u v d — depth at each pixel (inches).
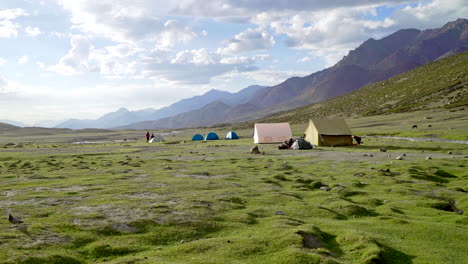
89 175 1219.2
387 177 1114.1
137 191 877.8
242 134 5255.9
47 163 1670.8
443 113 4217.5
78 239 509.0
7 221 579.2
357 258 464.4
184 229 569.9
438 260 458.6
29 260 413.4
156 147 2824.8
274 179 1122.7
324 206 775.7
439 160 1428.4
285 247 484.1
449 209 770.8
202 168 1411.2
